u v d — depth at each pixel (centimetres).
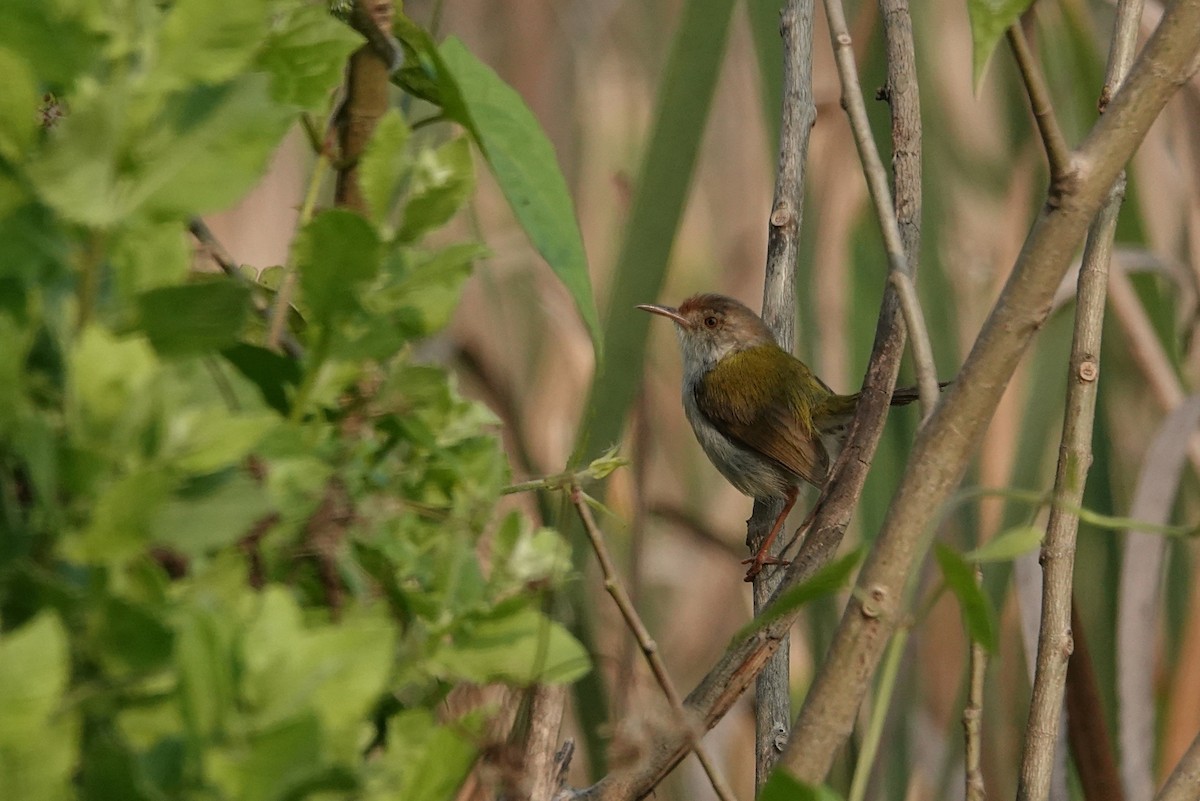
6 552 193
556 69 1261
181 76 198
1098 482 860
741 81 1290
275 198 920
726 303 1286
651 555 1153
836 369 988
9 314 205
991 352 341
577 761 875
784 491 1249
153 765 196
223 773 184
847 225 955
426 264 244
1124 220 919
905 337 638
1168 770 821
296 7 256
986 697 874
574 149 1243
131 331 206
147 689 198
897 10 670
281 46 238
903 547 339
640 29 1295
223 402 249
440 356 927
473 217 797
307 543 242
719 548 1105
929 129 1024
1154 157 959
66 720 192
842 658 339
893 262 392
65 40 196
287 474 238
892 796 794
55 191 191
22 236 198
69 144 191
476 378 955
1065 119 926
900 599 337
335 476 247
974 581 276
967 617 284
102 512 188
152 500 189
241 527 204
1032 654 709
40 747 179
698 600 1154
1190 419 753
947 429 342
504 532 274
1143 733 702
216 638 191
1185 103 958
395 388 258
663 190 720
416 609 257
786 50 736
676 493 1309
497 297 1084
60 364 215
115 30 197
